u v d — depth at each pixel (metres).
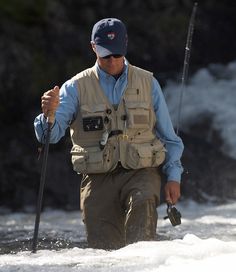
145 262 17.80
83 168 21.36
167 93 54.44
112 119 21.33
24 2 54.50
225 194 43.88
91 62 53.84
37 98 50.62
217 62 58.53
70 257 19.25
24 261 18.78
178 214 21.39
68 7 56.88
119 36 21.09
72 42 54.28
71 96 21.50
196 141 48.66
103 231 21.41
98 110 21.34
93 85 21.48
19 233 31.20
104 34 21.05
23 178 45.56
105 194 21.41
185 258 17.89
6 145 47.22
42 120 20.98
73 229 32.09
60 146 46.09
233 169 45.31
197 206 42.16
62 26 54.81
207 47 58.88
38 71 51.31
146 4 59.44
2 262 18.67
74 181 44.91
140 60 56.38
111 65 21.22
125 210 21.33
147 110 21.47
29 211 44.06
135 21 58.03
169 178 21.64
